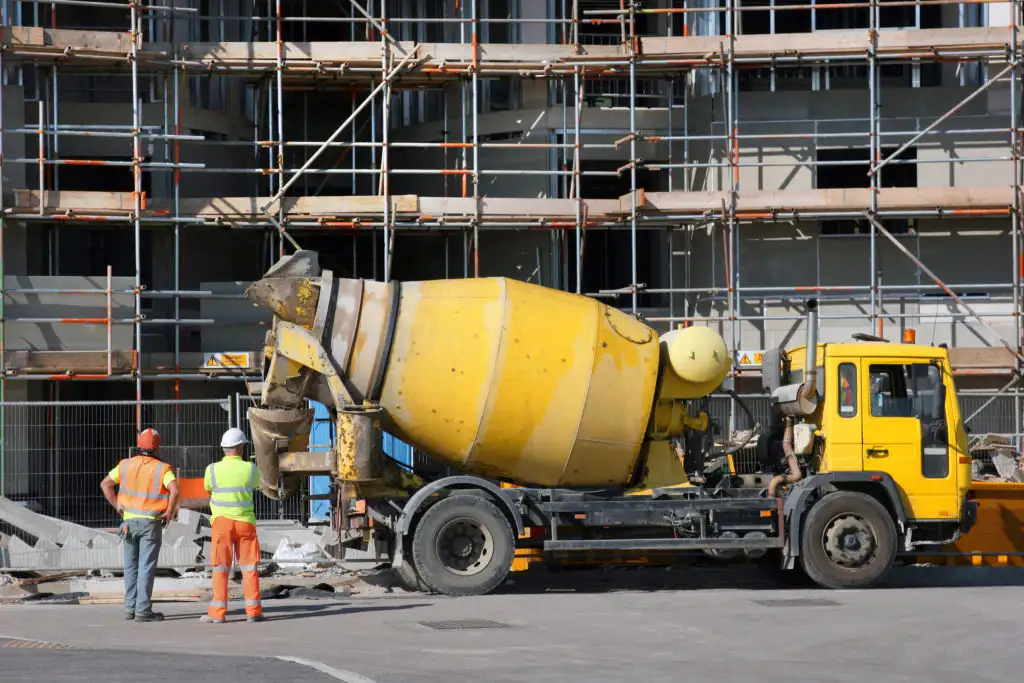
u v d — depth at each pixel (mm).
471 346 16000
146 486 14047
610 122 29734
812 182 28594
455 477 16078
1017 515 18938
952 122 28469
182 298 29812
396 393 16062
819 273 28344
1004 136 28359
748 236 28344
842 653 11562
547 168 29594
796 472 16734
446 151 30688
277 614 14359
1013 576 18609
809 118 28547
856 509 16578
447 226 26984
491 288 16266
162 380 27828
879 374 16875
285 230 26641
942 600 15312
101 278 26266
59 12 29797
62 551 18359
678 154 29703
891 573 18938
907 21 30109
